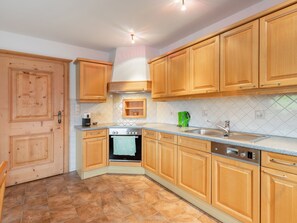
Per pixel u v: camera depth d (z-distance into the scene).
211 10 2.18
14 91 2.79
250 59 1.81
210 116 2.67
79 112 3.44
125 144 3.17
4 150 2.71
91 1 1.98
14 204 2.23
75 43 3.27
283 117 1.91
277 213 1.44
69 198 2.38
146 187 2.70
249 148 1.61
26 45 2.91
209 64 2.23
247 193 1.63
